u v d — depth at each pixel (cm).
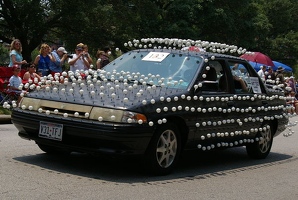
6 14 2852
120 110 585
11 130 1016
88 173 633
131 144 589
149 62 743
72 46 3066
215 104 705
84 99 616
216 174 701
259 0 5659
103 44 3103
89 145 602
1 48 3322
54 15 2955
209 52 775
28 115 640
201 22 3716
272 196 595
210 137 706
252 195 592
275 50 5300
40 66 1215
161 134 625
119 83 683
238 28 4047
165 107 619
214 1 3809
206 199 554
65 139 608
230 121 733
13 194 512
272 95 848
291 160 871
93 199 514
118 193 546
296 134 1247
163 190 576
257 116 804
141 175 641
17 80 1217
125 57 781
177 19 3575
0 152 740
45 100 638
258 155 851
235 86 771
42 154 738
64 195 521
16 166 645
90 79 698
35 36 2894
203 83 687
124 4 3088
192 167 738
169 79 680
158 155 632
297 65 5575
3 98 1259
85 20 2939
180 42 808
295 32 5859
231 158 850
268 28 4303
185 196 559
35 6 2723
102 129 577
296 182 686
